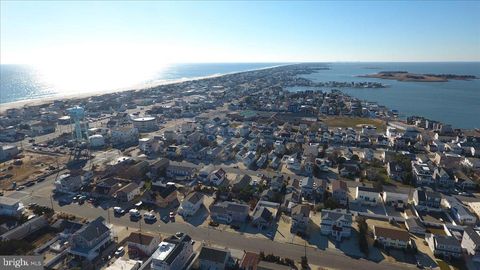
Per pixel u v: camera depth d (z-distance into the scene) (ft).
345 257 184.96
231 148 395.14
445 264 179.32
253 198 256.11
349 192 271.28
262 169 326.65
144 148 382.01
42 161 347.56
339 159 342.64
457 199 265.13
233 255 184.44
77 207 241.96
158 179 295.07
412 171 311.27
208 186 281.54
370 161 350.23
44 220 211.00
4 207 224.33
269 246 194.80
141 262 171.53
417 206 240.73
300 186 270.67
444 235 204.74
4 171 315.17
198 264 174.19
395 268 175.94
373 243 197.16
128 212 235.40
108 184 264.93
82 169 321.32
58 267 170.50
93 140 402.93
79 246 181.88
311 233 209.05
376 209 243.40
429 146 403.34
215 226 217.56
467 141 423.23
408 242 192.03
